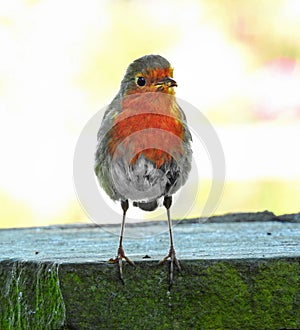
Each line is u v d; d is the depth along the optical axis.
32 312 7.29
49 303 7.18
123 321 7.06
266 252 7.54
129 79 8.21
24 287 7.34
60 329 7.09
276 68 15.77
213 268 7.06
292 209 14.75
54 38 16.73
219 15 16.33
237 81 15.98
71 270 7.09
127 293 7.06
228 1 16.20
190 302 7.07
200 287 7.06
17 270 7.40
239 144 15.42
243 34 16.11
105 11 16.78
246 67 15.99
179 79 16.23
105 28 16.70
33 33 16.72
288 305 7.03
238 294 7.04
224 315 7.05
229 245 8.41
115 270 7.08
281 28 15.83
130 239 9.32
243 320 7.04
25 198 16.20
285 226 10.36
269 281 7.04
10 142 16.52
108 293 7.06
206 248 8.14
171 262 7.07
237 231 9.84
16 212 16.06
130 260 7.09
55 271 7.12
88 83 16.59
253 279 7.05
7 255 7.89
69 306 7.07
